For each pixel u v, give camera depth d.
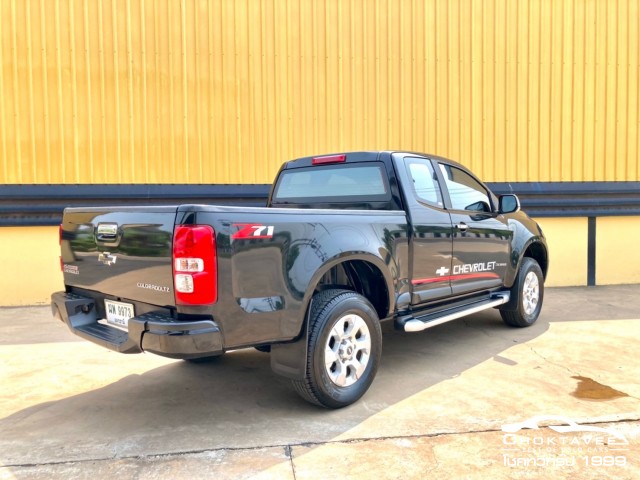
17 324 6.30
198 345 2.87
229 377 4.36
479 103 8.50
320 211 3.56
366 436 3.21
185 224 2.89
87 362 4.76
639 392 3.91
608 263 8.91
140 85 7.68
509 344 5.27
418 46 8.31
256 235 3.11
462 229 4.79
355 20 8.15
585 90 8.77
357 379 3.70
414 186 4.41
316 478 2.73
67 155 7.53
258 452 3.02
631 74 8.88
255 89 7.95
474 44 8.45
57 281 7.55
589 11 8.72
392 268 4.00
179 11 7.73
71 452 3.04
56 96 7.48
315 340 3.38
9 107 7.38
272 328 3.18
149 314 3.10
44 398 3.90
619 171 8.91
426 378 4.27
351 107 8.18
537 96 8.65
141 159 7.71
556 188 8.62
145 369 4.57
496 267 5.32
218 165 7.90
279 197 5.20
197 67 7.80
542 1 8.59
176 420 3.48
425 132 8.38
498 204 5.27
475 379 4.23
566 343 5.28
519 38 8.55
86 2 7.51
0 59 7.33
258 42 7.93
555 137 8.71
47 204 7.42
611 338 5.46
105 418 3.53
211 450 3.05
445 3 8.37
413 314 4.36
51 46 7.45
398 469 2.82
